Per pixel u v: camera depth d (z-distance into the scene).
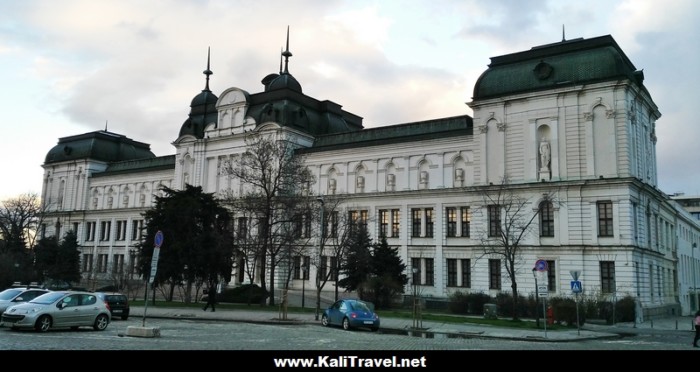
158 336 24.94
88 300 26.92
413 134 69.62
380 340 26.20
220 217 58.31
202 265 53.59
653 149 64.12
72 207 107.12
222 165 82.00
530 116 58.41
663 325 47.94
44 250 82.88
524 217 57.22
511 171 58.97
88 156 106.44
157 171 96.75
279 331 30.11
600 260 52.94
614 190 53.06
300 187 66.69
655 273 59.56
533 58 59.94
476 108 62.06
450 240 63.47
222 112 83.56
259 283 76.31
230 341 23.88
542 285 31.92
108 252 100.62
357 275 56.50
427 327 35.09
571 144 55.88
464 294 52.53
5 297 32.12
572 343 28.38
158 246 26.84
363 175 71.69
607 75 54.19
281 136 75.44
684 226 85.94
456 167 64.75
